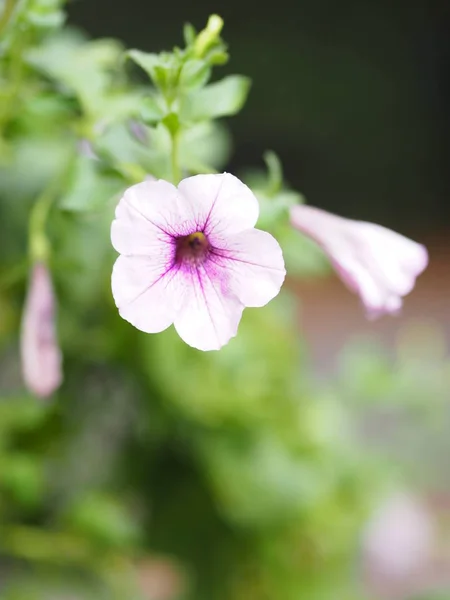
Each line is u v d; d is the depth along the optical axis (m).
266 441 0.63
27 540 0.62
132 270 0.43
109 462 0.64
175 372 0.62
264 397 0.63
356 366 0.67
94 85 0.55
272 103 1.89
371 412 0.74
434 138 2.03
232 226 0.43
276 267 0.43
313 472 0.64
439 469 0.71
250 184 0.68
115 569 0.63
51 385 0.53
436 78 2.00
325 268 0.62
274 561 0.64
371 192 2.02
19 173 0.63
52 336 0.53
